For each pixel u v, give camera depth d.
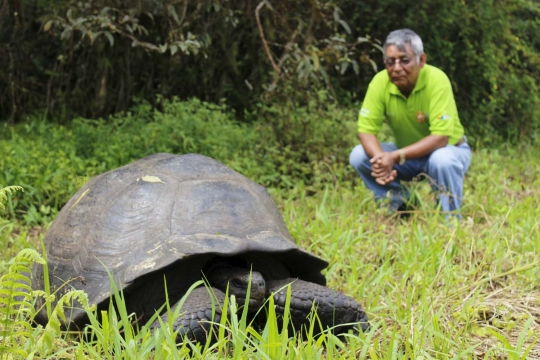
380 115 4.92
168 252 2.61
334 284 3.41
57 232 3.01
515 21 9.40
